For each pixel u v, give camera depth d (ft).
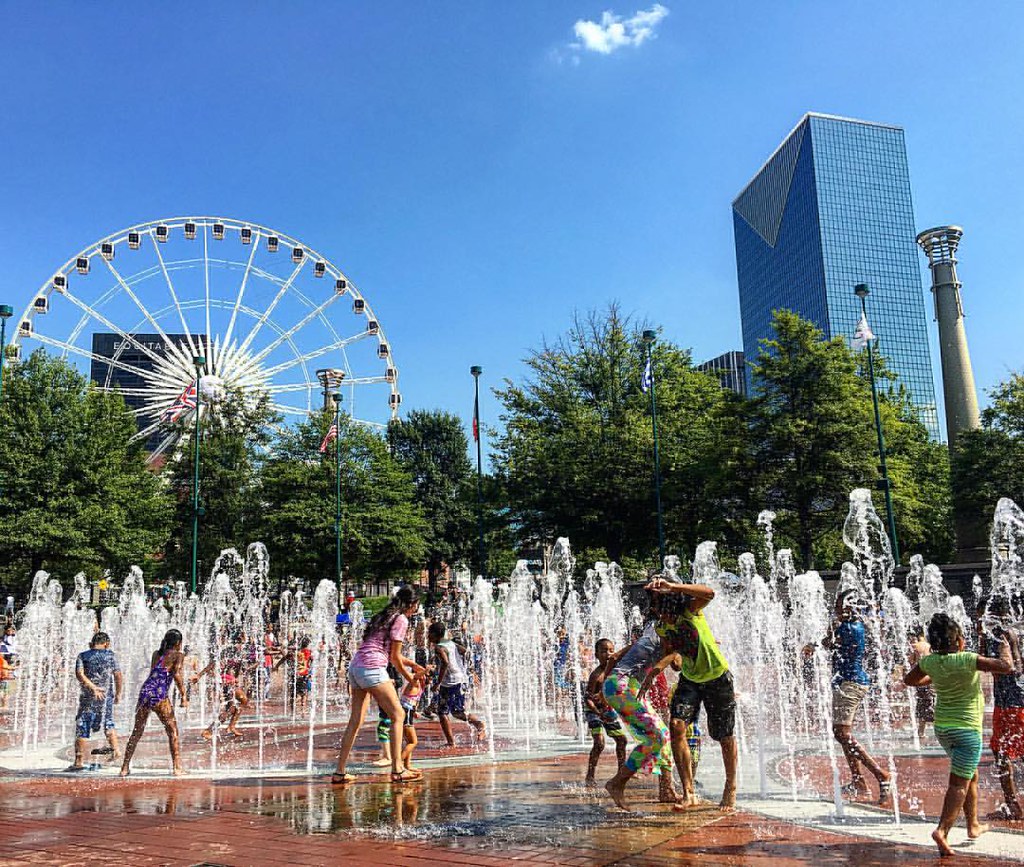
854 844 18.52
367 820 21.44
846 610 25.45
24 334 173.99
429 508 197.06
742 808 22.77
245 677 59.72
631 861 17.17
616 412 131.75
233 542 150.92
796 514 120.16
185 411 173.17
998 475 113.70
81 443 131.54
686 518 126.00
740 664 63.62
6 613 126.62
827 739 37.99
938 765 30.01
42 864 17.51
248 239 202.69
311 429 159.84
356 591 186.80
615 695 22.91
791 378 114.62
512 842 18.89
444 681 38.75
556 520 128.88
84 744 34.40
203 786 28.04
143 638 78.74
